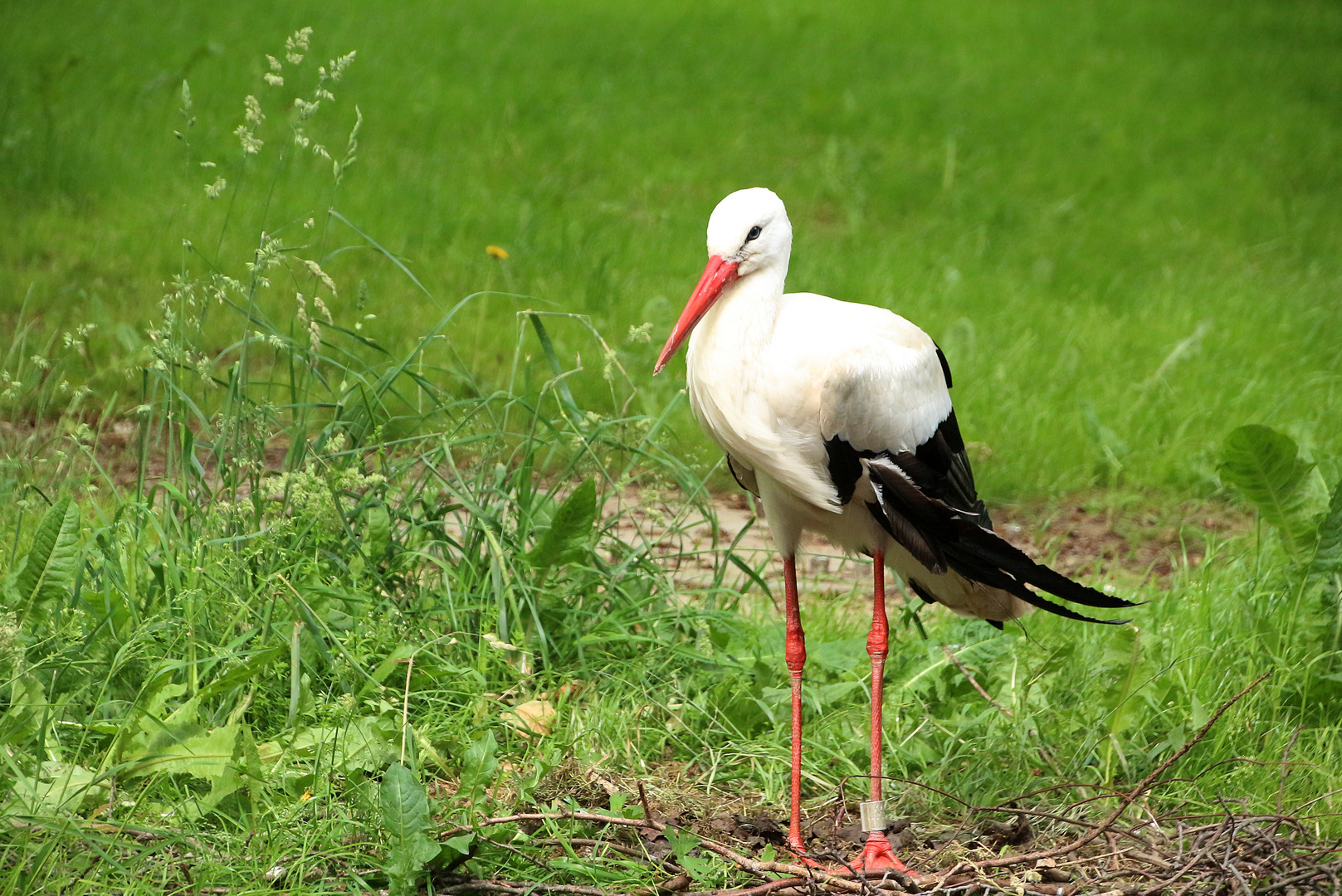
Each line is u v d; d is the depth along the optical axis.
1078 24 40.47
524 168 23.67
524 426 11.74
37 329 13.80
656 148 25.81
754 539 11.77
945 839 7.12
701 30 35.75
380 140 23.89
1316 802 7.29
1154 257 21.72
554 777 7.31
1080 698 8.34
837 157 26.02
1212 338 17.17
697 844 6.41
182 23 29.31
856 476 7.15
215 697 7.28
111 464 11.52
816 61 33.53
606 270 18.08
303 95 25.41
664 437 10.59
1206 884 6.21
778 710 8.21
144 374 8.72
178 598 7.44
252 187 20.03
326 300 15.88
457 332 15.25
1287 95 33.38
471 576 8.55
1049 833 7.11
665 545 10.57
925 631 9.45
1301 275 20.78
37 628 7.21
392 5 34.06
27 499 8.42
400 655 7.53
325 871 6.05
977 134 28.59
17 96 22.38
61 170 19.39
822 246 20.97
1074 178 26.25
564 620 8.50
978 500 8.12
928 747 7.75
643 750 7.80
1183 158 27.98
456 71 29.20
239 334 14.38
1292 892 6.14
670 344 6.91
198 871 5.95
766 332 7.02
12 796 6.14
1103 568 11.36
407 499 8.63
